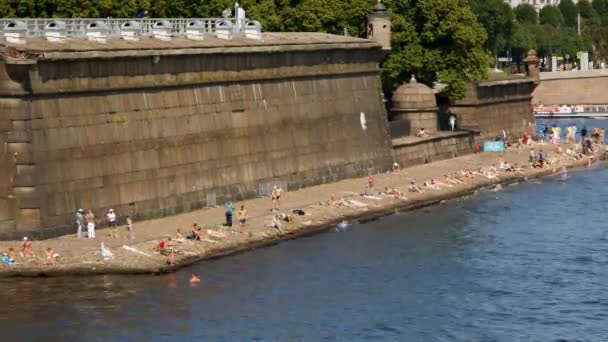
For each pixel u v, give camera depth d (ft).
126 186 479.41
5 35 458.09
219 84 530.68
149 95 492.95
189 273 431.02
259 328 378.73
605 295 422.41
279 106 567.59
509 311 404.16
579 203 587.27
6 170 443.73
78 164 460.14
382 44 649.61
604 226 531.09
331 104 606.14
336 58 611.06
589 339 380.17
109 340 362.74
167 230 470.80
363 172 627.46
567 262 465.06
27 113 443.32
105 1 606.14
